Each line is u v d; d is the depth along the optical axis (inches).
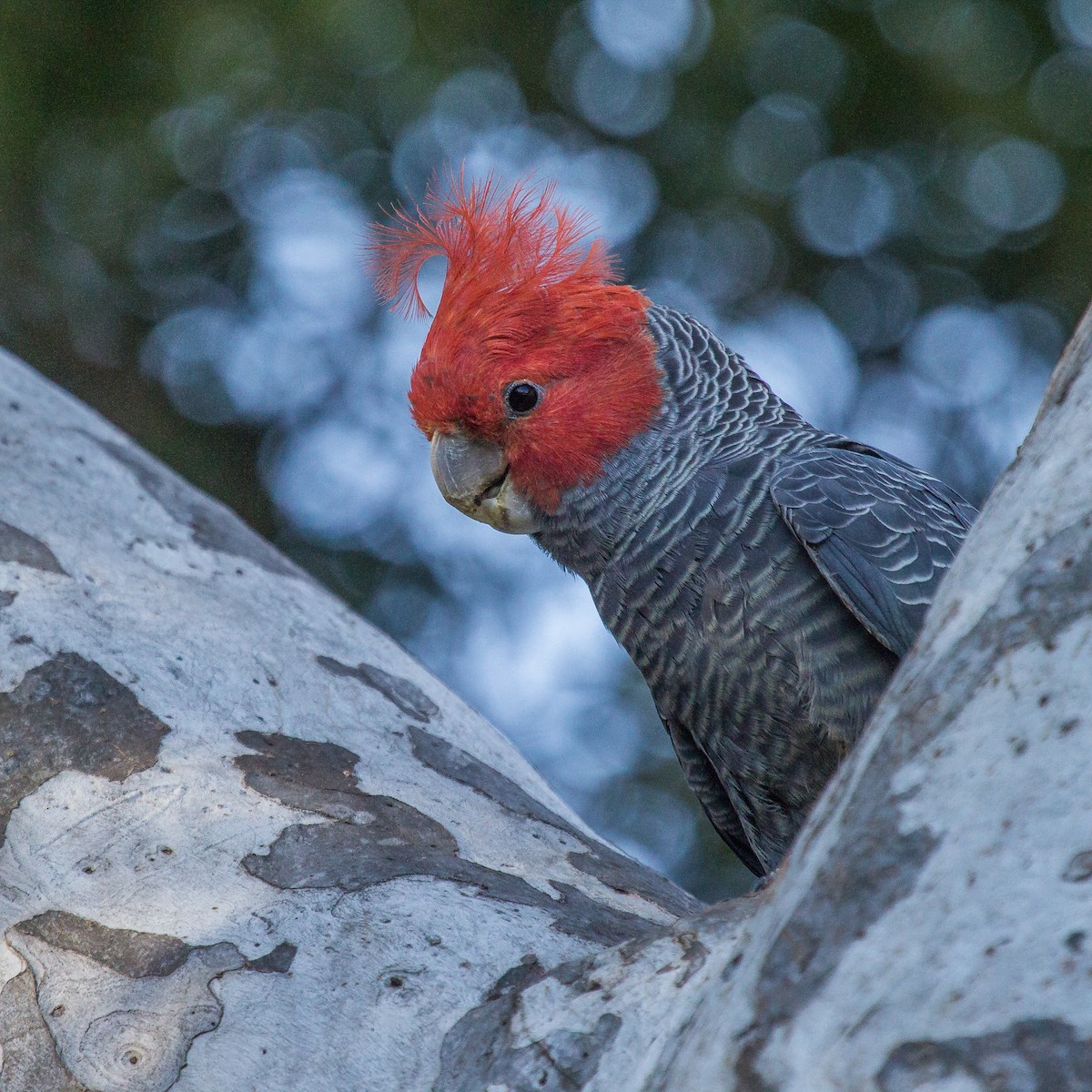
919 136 807.1
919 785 162.7
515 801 323.3
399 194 787.4
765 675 338.0
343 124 787.4
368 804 288.2
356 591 785.6
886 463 374.9
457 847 282.2
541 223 374.0
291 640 346.9
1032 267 807.7
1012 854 148.9
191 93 767.1
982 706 164.1
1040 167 793.6
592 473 360.5
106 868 259.4
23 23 749.9
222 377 804.6
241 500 795.4
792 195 815.1
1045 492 179.0
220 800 275.9
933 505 361.7
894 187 813.2
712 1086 153.8
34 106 749.3
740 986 165.8
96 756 281.3
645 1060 188.5
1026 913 143.8
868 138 810.8
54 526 348.8
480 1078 207.6
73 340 786.8
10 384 402.9
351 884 255.3
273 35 767.7
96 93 759.7
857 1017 145.7
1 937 249.1
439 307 378.9
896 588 325.4
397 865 264.1
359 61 781.9
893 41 793.6
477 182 397.1
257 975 235.6
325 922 245.4
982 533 188.1
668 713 381.7
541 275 366.3
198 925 246.1
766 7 795.4
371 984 232.4
